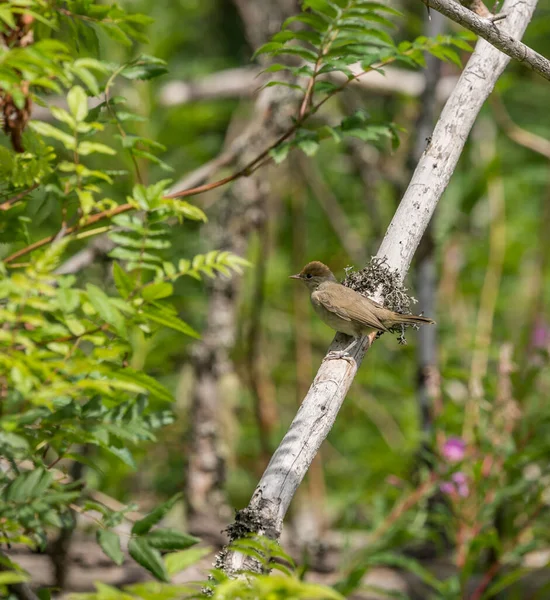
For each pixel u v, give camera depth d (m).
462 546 10.25
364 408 15.46
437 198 7.53
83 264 11.05
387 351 16.48
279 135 12.33
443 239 14.59
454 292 16.27
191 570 10.59
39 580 10.26
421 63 8.16
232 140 15.64
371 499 12.42
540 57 6.79
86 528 10.79
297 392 15.73
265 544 5.24
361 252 16.34
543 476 10.28
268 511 5.68
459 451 10.81
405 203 7.53
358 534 12.42
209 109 16.00
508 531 10.59
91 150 5.52
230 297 12.45
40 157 5.86
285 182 16.69
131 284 5.40
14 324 4.69
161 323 5.57
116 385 4.74
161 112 15.09
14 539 5.15
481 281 16.66
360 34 7.96
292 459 6.03
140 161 12.16
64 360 4.94
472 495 10.21
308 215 18.19
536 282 15.53
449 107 7.73
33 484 4.95
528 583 10.93
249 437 15.11
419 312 13.20
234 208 12.49
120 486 13.31
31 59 4.90
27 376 4.56
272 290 15.53
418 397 12.98
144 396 5.55
